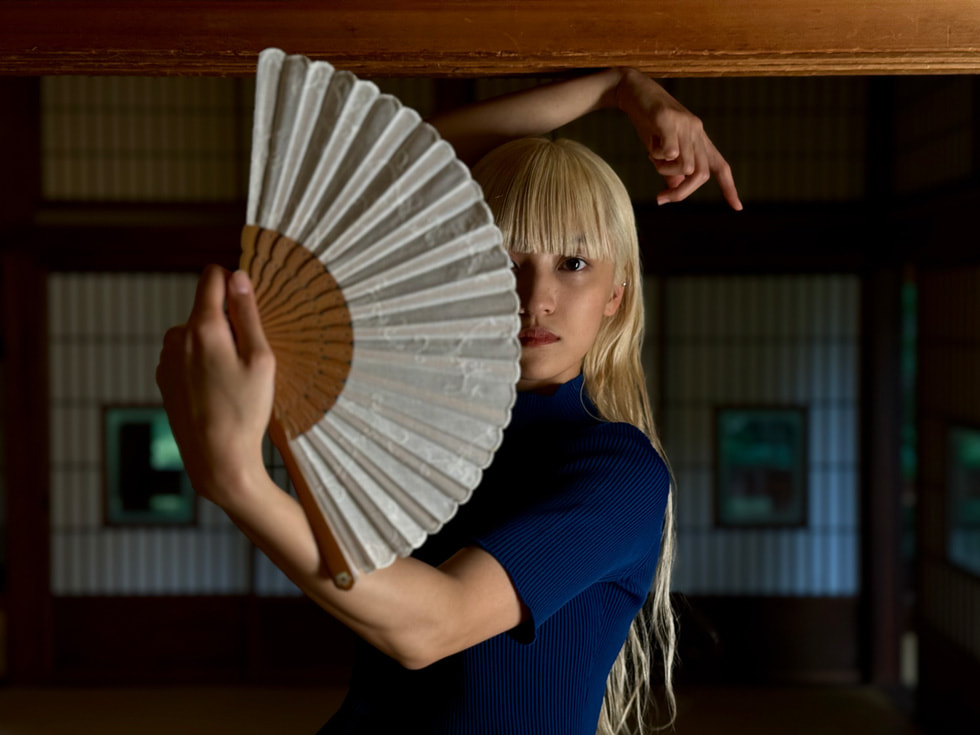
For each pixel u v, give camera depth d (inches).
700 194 201.3
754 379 204.8
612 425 37.5
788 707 189.8
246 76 37.2
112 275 203.6
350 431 24.7
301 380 24.6
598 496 33.5
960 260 164.6
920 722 182.2
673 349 205.3
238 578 204.5
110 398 204.7
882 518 201.6
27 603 201.5
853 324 203.5
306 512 24.5
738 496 205.9
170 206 201.2
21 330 200.1
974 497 162.2
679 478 206.5
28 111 198.1
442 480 25.0
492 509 37.4
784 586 205.0
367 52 35.8
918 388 187.5
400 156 24.6
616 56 36.0
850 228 199.0
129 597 204.4
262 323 24.5
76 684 202.2
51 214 198.2
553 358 37.3
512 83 194.9
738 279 203.6
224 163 202.8
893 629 202.7
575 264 37.1
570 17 35.7
